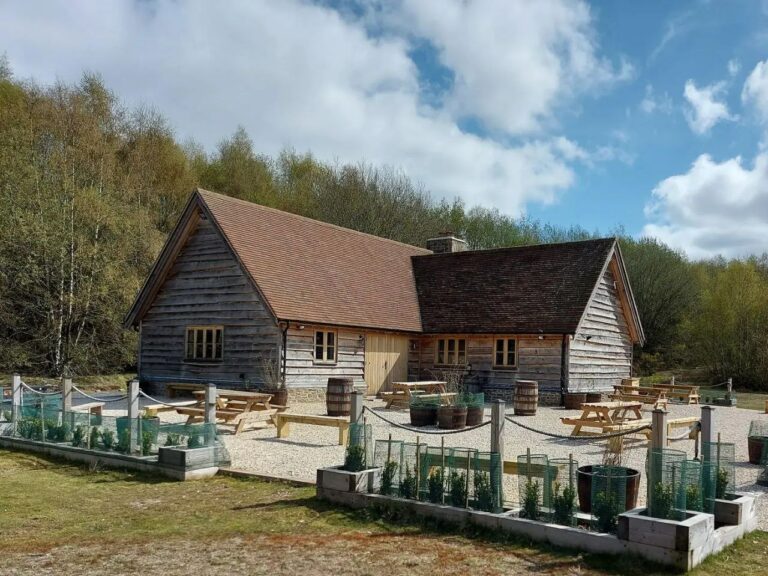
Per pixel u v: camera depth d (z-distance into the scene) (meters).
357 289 25.95
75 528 7.79
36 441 13.04
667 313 47.22
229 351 22.75
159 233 34.28
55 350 30.34
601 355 27.08
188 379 23.69
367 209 46.12
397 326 25.81
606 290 27.59
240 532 7.57
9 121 31.58
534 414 20.14
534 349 24.84
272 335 21.77
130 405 12.29
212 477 10.68
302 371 22.11
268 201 45.53
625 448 14.08
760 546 7.07
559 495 7.39
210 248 23.59
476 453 8.06
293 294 22.47
